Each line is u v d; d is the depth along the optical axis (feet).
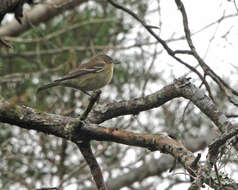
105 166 40.88
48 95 41.70
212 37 28.35
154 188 41.19
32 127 21.18
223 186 18.42
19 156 38.40
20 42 44.19
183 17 24.20
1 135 40.78
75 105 41.63
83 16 44.60
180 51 23.79
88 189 41.06
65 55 44.47
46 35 45.16
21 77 40.57
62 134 21.03
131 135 20.75
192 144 40.96
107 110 22.29
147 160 43.16
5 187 39.37
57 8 40.42
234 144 19.22
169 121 34.12
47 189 20.34
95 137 20.97
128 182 41.96
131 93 41.68
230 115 21.67
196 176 17.98
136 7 42.80
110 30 44.96
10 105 20.92
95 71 38.93
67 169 41.39
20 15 26.89
